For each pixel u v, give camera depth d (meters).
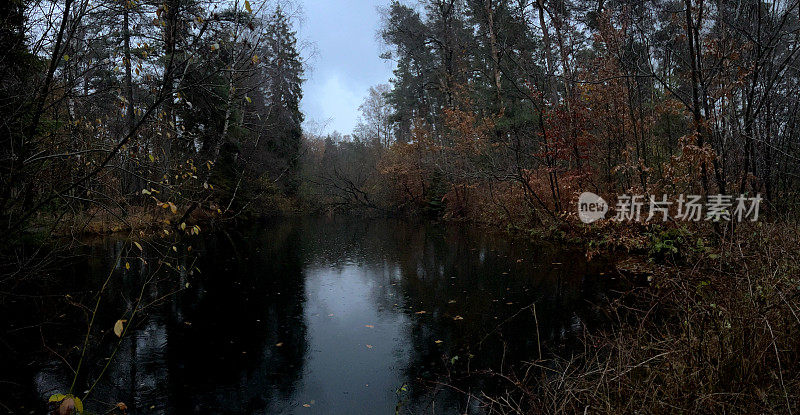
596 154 11.95
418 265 9.55
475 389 3.70
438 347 4.71
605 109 11.16
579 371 3.39
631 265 8.19
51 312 5.82
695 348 2.58
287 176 30.31
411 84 29.61
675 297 3.20
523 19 14.35
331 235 16.31
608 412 2.35
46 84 4.21
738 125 7.16
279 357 4.48
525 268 8.67
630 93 9.76
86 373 4.06
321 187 36.31
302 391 3.76
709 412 2.21
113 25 4.51
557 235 12.32
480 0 18.12
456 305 6.27
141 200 12.48
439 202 24.42
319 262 10.12
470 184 18.86
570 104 11.35
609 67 9.98
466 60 20.36
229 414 3.37
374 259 10.50
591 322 5.25
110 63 4.49
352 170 38.00
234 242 13.73
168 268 9.05
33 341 4.79
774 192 8.26
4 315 5.62
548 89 14.27
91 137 5.71
